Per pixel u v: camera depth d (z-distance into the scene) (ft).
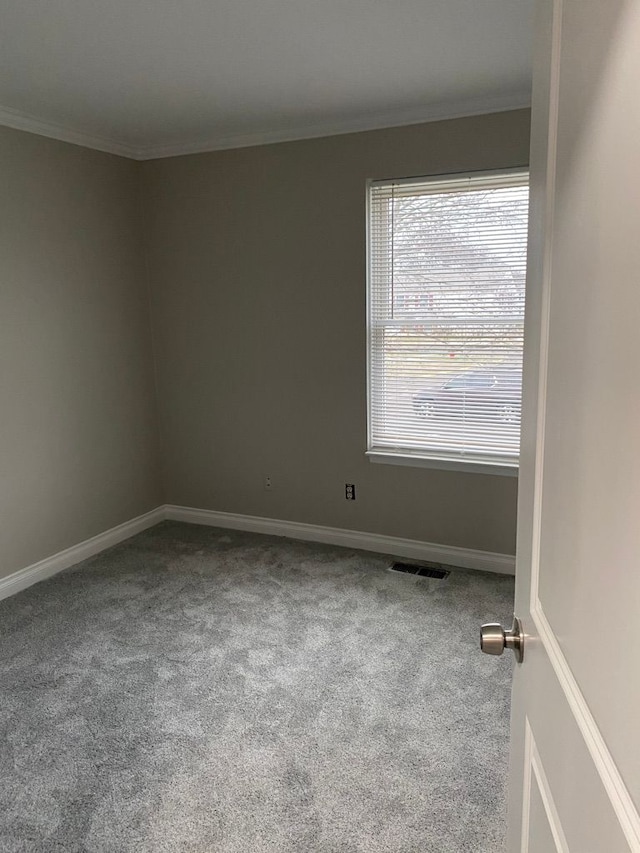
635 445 1.77
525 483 3.31
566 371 2.48
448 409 11.25
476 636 9.10
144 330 13.33
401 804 6.15
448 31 7.32
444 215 10.63
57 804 6.23
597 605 2.11
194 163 12.23
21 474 10.78
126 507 13.21
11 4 6.52
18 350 10.55
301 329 12.01
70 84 8.91
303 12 6.77
